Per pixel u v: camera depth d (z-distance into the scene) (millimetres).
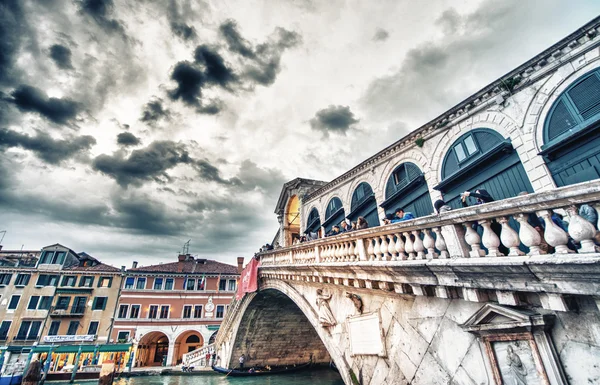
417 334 5199
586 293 2949
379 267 5617
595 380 3018
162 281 29703
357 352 6723
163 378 19828
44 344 24312
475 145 8219
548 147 6480
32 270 27156
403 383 5398
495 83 7809
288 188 19078
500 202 3633
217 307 29859
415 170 9969
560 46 6699
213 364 22531
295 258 10359
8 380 16531
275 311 17375
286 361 21391
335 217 14133
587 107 6195
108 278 28438
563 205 3135
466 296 4199
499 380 3783
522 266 3383
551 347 3359
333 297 8203
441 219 4426
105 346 21078
